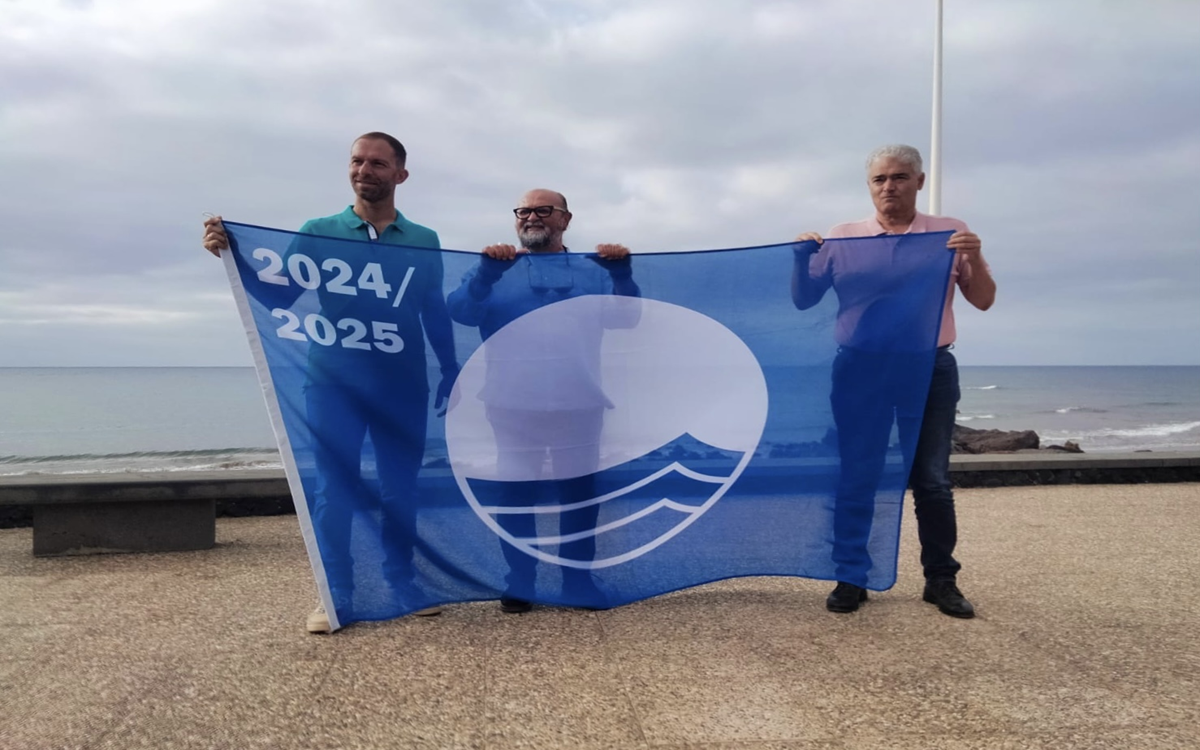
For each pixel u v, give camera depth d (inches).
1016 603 147.0
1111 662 115.0
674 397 145.4
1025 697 101.9
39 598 149.1
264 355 129.3
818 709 98.2
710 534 144.2
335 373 133.1
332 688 103.6
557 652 119.3
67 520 191.9
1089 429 1296.8
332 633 127.3
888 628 131.2
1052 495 291.3
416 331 138.0
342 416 132.8
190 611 140.1
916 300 140.7
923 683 106.6
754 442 145.3
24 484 188.1
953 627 131.6
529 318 142.8
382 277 136.6
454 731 91.2
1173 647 121.8
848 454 142.4
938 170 447.8
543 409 141.7
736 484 144.9
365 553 132.0
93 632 127.0
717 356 145.8
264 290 130.6
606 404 144.0
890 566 139.8
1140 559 186.2
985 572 172.9
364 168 143.9
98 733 89.6
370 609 130.6
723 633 128.7
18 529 235.0
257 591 155.0
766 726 93.2
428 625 132.9
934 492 142.3
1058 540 209.2
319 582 127.3
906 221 150.3
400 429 136.1
